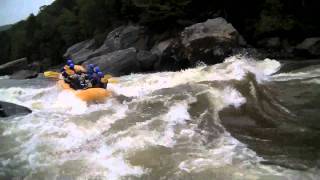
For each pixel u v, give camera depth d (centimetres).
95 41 3797
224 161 659
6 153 759
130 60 2317
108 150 739
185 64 2248
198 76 1240
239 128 812
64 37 5212
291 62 1797
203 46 2114
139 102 1018
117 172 648
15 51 7100
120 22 3816
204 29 2170
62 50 5538
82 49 3800
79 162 698
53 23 5962
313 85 1129
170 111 920
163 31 3045
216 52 2098
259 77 1195
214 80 1102
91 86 1292
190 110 912
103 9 4084
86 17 4403
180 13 2895
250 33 2720
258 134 777
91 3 4244
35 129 898
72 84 1317
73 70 1434
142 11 3181
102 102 1130
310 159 653
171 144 744
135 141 770
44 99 1320
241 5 2883
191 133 791
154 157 693
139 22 3275
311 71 1423
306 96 1014
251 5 2828
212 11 2925
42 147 782
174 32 2911
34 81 2575
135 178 623
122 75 2256
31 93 1502
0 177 657
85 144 782
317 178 581
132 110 970
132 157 700
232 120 853
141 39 3008
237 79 1088
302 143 723
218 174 612
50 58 5769
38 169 681
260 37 2523
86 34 4653
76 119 955
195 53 2131
